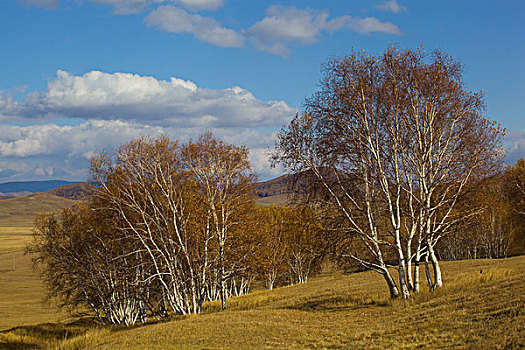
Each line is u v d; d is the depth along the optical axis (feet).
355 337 58.03
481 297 64.28
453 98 82.12
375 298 90.74
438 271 84.48
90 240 134.82
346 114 84.12
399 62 82.12
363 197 87.45
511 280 74.18
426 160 82.69
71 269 135.95
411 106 83.10
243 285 201.16
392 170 84.58
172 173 114.52
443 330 52.80
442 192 89.71
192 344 61.98
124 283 126.82
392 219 84.07
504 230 222.48
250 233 122.52
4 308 231.30
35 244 140.67
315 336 61.82
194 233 115.14
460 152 84.38
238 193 118.93
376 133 83.61
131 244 125.59
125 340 72.69
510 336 43.42
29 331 124.57
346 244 87.61
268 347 56.75
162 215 111.14
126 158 110.11
